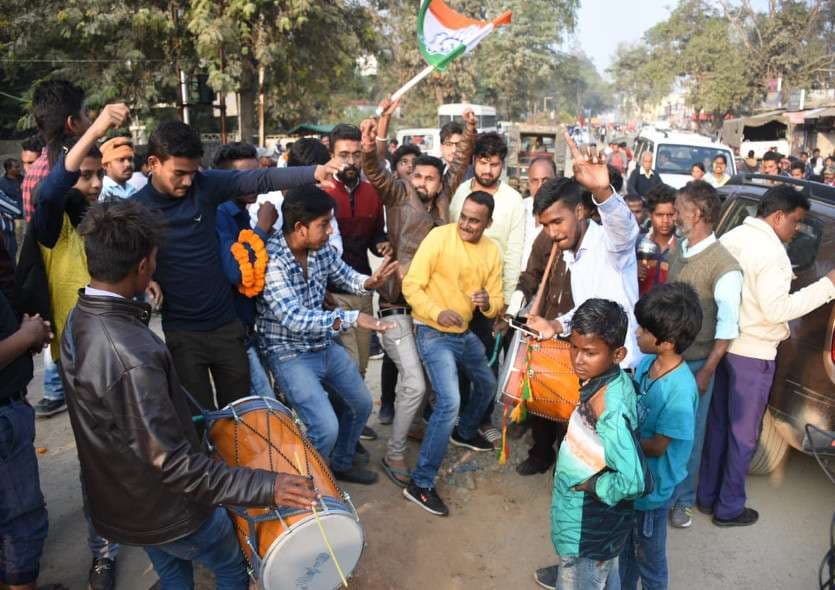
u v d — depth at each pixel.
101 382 2.06
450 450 4.48
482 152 4.34
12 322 2.78
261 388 3.53
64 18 18.03
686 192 3.37
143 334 2.15
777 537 3.59
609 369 2.44
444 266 3.78
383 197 4.15
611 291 3.38
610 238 3.17
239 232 3.59
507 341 4.95
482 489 4.03
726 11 36.66
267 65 19.84
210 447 2.77
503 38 40.34
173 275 3.11
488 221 3.75
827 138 23.89
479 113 25.94
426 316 3.67
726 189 5.00
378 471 4.19
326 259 3.63
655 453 2.71
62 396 4.95
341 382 3.64
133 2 18.56
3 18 18.62
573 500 2.48
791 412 3.62
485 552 3.44
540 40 41.00
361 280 3.77
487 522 3.70
